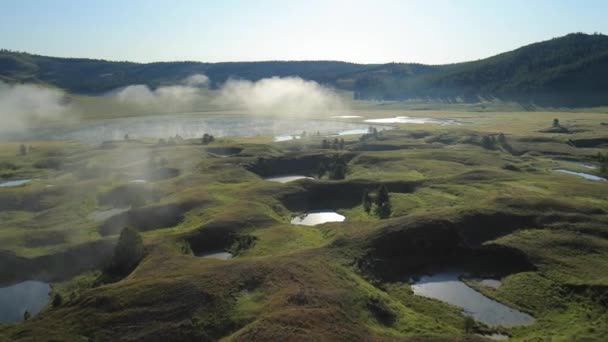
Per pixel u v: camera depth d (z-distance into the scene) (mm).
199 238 91375
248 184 132750
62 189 130375
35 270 82562
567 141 197125
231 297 62938
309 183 128500
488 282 74375
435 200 111688
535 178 128625
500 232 86250
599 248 78312
